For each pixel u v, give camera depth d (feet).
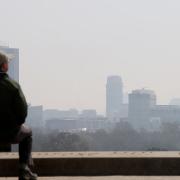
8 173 63.77
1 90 52.31
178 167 64.23
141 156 64.85
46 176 63.87
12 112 52.80
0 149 53.36
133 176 63.41
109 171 64.18
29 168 55.06
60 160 64.18
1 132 52.75
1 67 52.85
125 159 64.23
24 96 53.21
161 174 64.18
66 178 61.98
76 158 64.23
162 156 64.75
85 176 63.72
